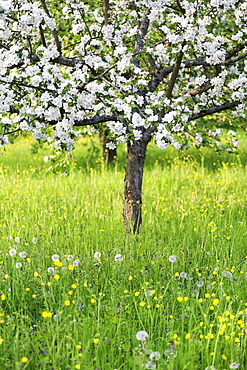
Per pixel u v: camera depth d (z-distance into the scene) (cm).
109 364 416
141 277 608
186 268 650
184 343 463
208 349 453
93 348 452
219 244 709
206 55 757
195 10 682
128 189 819
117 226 815
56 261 500
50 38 755
